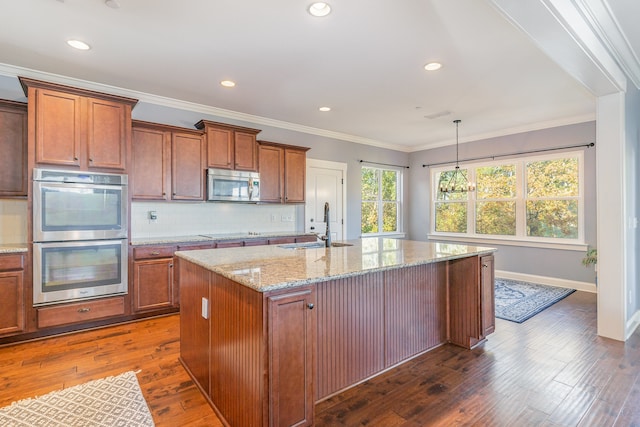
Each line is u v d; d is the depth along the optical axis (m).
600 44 2.37
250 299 1.61
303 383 1.64
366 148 6.33
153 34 2.59
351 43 2.72
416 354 2.68
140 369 2.45
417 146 6.93
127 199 3.38
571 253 4.89
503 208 5.66
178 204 4.29
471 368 2.48
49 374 2.37
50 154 2.99
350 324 2.21
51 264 2.98
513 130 5.45
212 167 4.18
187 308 2.43
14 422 1.82
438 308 2.88
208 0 2.16
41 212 2.93
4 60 3.04
